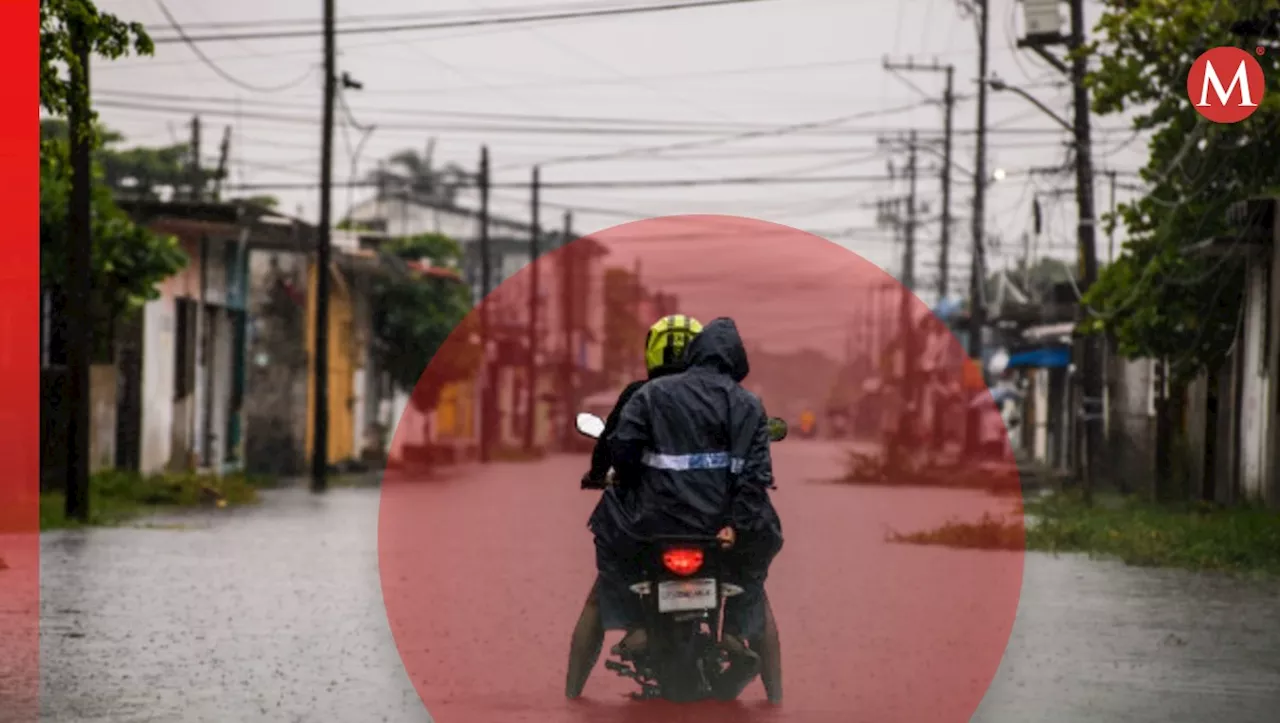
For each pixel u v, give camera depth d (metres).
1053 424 73.56
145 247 38.88
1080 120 44.31
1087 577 22.38
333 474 61.94
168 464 49.56
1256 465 36.62
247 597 18.50
